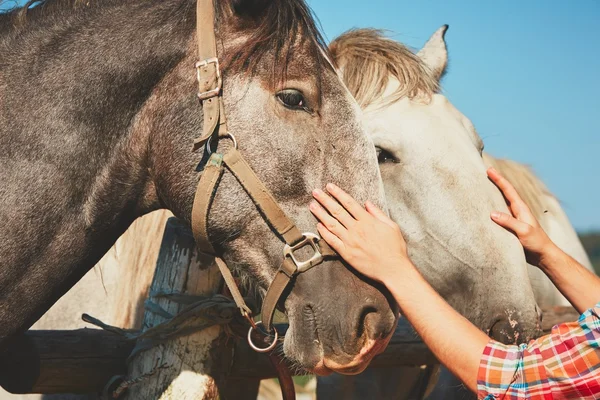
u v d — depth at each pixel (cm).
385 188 224
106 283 258
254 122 159
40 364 193
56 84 164
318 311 157
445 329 135
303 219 159
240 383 247
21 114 162
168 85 166
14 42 169
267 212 158
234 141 158
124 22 170
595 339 126
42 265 163
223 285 203
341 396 294
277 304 165
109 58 166
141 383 194
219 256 170
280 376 192
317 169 160
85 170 165
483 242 212
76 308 253
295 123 160
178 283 198
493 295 210
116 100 166
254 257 164
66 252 166
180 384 192
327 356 157
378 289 157
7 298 160
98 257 177
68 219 164
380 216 151
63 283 168
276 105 160
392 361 251
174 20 168
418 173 219
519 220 167
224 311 191
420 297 140
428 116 228
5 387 193
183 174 164
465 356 133
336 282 158
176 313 197
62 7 173
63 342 198
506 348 132
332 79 167
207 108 159
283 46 162
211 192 160
